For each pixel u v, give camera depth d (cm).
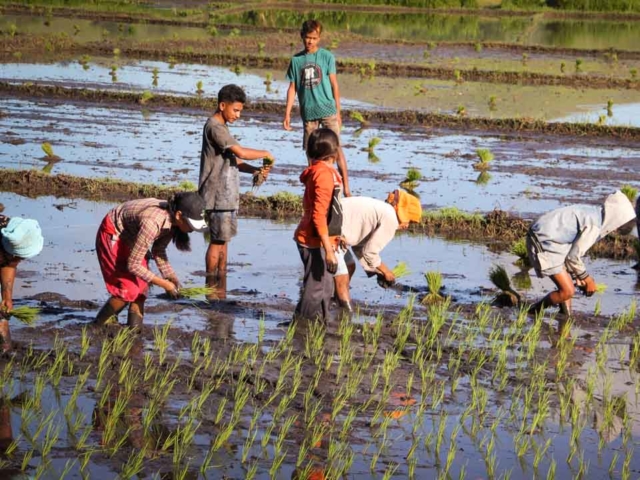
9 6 5641
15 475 658
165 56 4078
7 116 2558
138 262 902
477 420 796
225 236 1200
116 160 2041
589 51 4503
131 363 874
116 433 733
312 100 1413
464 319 1079
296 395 827
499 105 3041
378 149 2284
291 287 1193
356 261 1329
